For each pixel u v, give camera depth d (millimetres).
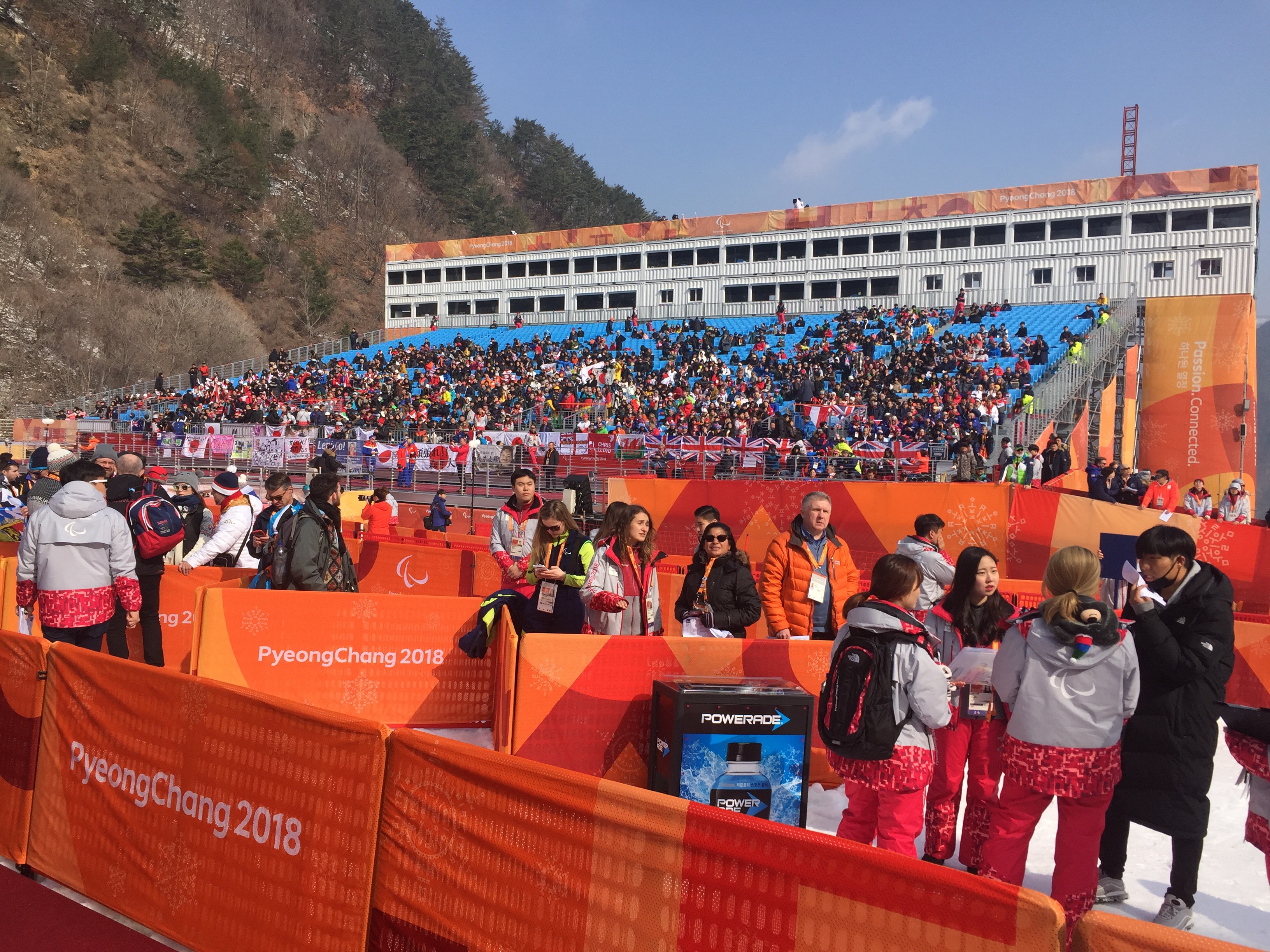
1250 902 4562
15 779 4496
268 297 87562
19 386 60188
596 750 5852
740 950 2520
